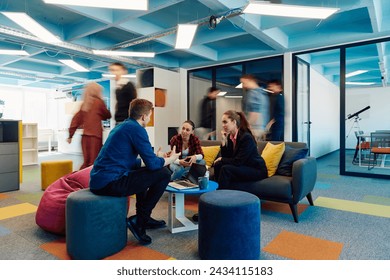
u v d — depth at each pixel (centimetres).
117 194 190
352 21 445
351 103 928
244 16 380
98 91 370
